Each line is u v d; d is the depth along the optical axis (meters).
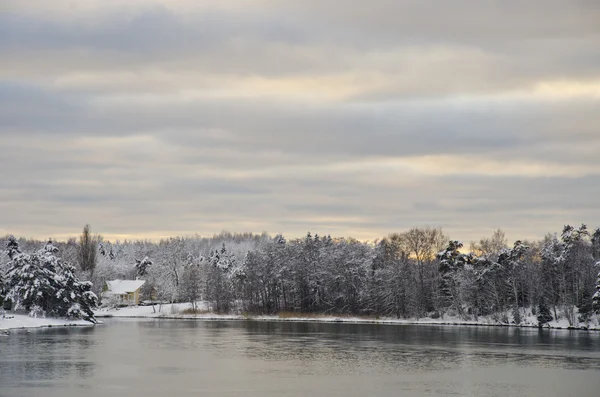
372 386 59.34
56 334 114.00
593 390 58.47
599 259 148.25
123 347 90.94
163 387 57.88
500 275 156.12
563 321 139.62
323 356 81.69
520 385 60.78
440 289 167.88
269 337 110.88
